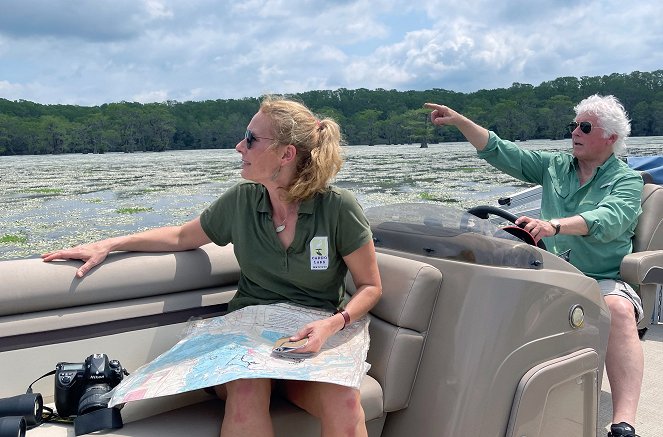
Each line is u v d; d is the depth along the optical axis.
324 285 1.80
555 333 1.82
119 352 1.85
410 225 2.13
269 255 1.78
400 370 1.76
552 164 3.04
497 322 1.70
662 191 3.07
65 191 20.45
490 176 23.17
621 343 2.37
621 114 2.78
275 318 1.69
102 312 1.82
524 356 1.74
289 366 1.50
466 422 1.68
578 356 1.89
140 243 1.93
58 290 1.75
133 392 1.48
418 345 1.79
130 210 14.84
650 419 2.61
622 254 2.75
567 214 2.91
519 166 3.10
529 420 1.76
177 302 1.95
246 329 1.66
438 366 1.76
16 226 12.62
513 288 1.71
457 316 1.75
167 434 1.48
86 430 1.48
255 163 1.70
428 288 1.79
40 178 27.23
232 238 1.85
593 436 2.04
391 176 23.42
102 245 1.88
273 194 1.76
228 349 1.56
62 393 1.60
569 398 1.90
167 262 1.95
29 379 1.72
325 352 1.60
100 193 19.47
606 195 2.78
